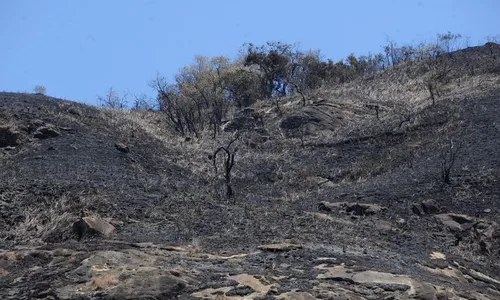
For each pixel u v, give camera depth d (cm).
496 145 1958
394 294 796
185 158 2266
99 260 859
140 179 1616
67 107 2384
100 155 1862
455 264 1152
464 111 2472
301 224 1294
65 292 757
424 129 2439
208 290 756
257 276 809
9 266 893
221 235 1127
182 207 1363
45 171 1536
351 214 1528
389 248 1194
